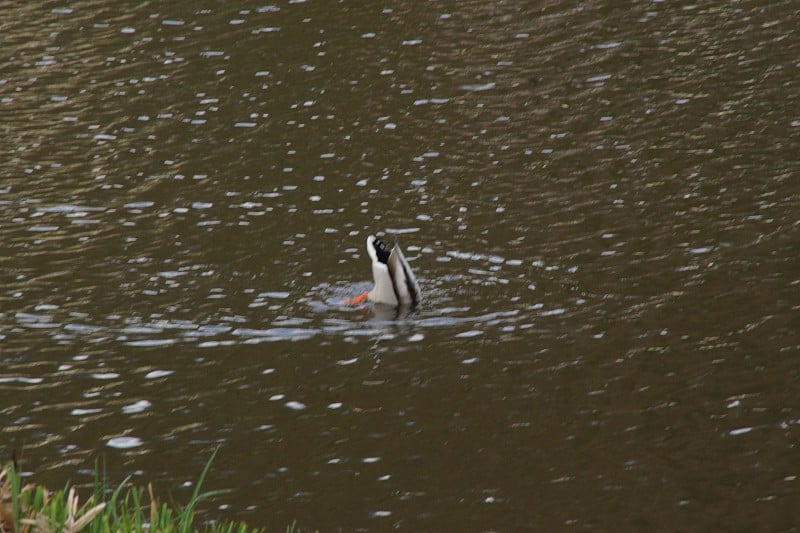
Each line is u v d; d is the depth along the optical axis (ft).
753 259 61.82
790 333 54.44
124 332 57.36
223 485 45.06
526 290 60.44
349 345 55.83
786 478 44.06
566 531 41.47
